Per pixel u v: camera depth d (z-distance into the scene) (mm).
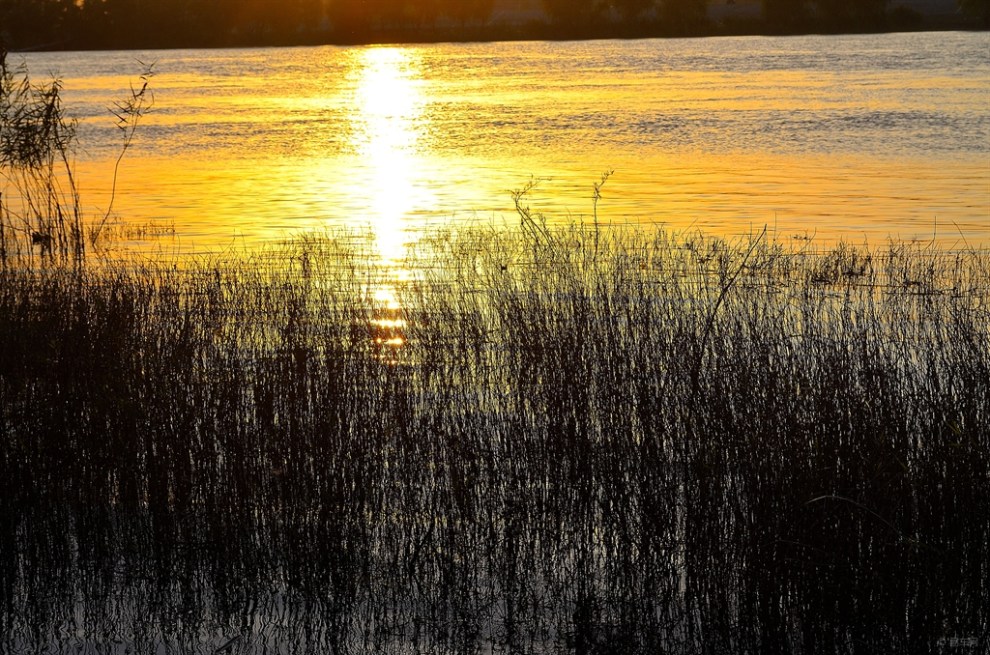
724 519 20531
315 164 92688
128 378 23688
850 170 79250
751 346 23109
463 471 21828
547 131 117062
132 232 56188
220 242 53062
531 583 21453
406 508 21984
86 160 94438
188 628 20938
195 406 22875
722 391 22000
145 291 28547
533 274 29328
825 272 38219
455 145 106438
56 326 25156
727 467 20797
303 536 21703
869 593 19641
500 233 45156
